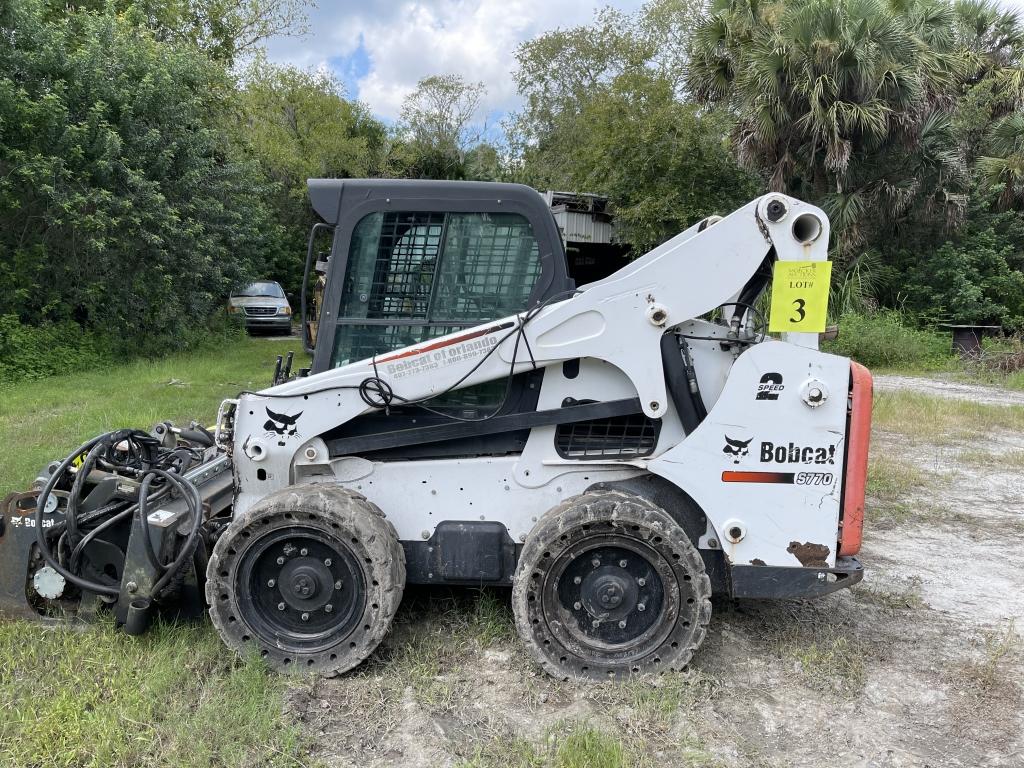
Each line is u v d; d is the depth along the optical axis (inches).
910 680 126.3
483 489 131.6
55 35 451.2
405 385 126.1
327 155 1104.8
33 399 356.5
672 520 119.6
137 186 472.7
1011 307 649.6
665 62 1079.0
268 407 128.7
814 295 119.9
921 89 561.6
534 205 128.7
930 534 201.8
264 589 125.4
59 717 107.3
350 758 103.3
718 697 119.0
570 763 99.9
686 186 628.7
